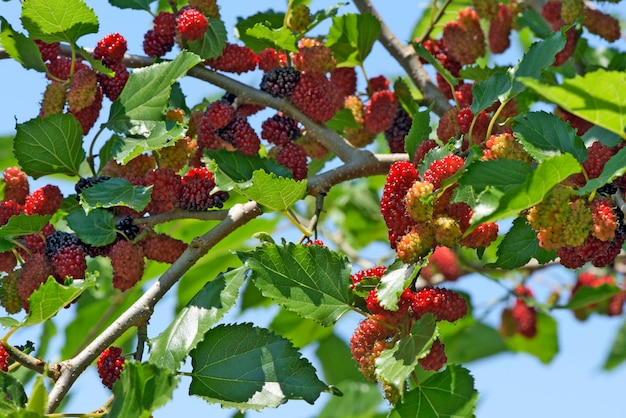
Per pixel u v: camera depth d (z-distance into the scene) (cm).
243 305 236
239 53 204
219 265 234
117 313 233
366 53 212
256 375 188
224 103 200
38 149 198
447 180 184
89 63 202
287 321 236
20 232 195
